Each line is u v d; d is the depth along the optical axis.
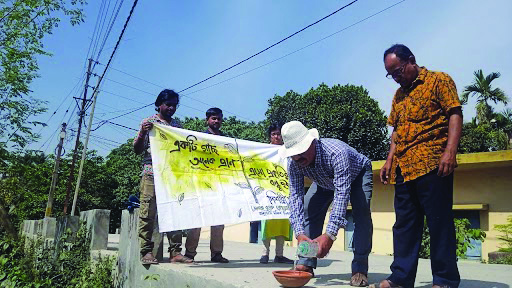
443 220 2.69
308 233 3.64
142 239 4.51
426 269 4.47
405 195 2.91
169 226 4.28
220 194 4.73
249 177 5.06
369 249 3.30
